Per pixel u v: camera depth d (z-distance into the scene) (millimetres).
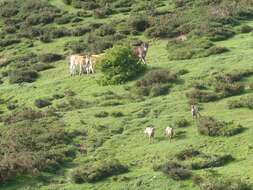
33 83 108500
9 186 67000
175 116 81312
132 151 74312
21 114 89562
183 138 75000
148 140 76312
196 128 76938
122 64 97562
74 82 101938
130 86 94375
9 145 76500
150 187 64438
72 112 88375
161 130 78188
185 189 63094
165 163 67250
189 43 110625
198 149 71750
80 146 77250
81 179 67250
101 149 75875
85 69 104938
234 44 108250
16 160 69812
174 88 90688
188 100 85438
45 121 85188
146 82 93250
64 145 77062
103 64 98062
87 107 90875
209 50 104125
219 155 68688
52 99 97250
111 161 69812
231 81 89375
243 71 91438
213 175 64500
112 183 66188
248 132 73312
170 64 100438
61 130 80500
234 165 66812
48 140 78125
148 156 72000
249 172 64250
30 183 67375
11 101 100500
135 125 80938
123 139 77875
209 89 88875
